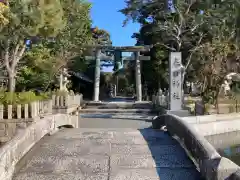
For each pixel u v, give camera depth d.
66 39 17.94
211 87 15.86
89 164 4.86
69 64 21.69
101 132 7.44
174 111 14.49
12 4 11.27
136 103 21.50
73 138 6.66
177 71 14.85
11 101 9.93
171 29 25.05
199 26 24.78
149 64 28.88
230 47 20.39
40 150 5.62
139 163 4.93
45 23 11.92
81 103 21.22
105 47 23.06
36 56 16.44
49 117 7.04
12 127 9.50
